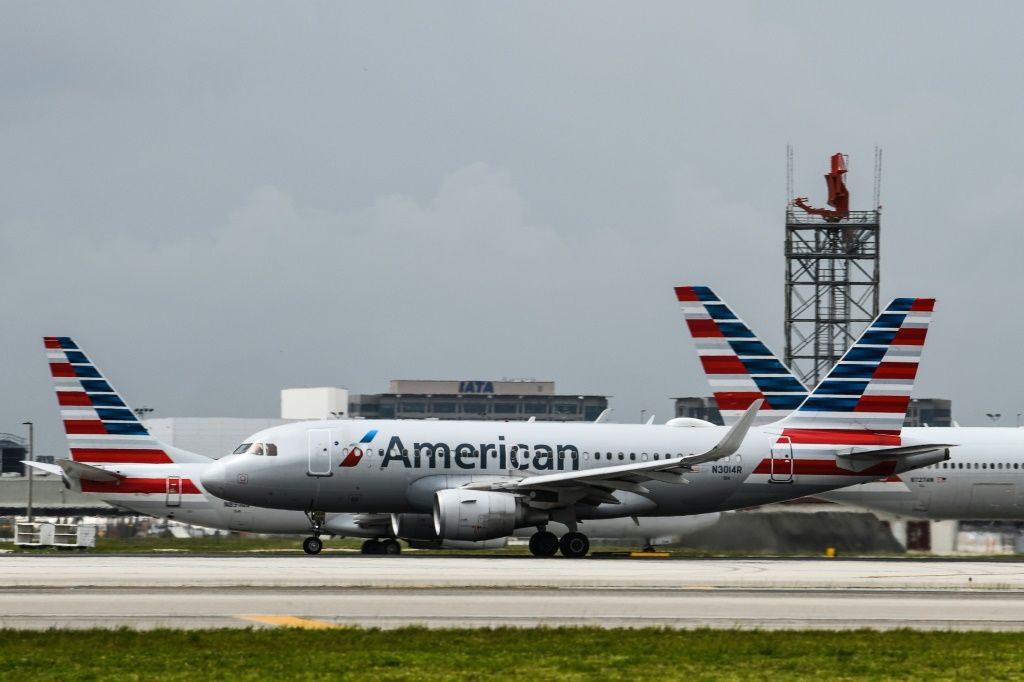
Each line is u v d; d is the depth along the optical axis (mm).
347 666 99562
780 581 170625
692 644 112812
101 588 147125
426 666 100188
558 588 156125
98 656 101938
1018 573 194375
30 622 118938
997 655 110062
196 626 118375
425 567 185000
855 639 117562
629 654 107312
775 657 107625
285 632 113938
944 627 128375
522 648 108812
